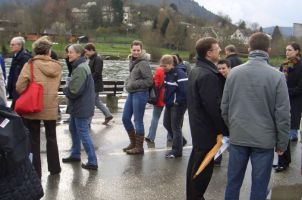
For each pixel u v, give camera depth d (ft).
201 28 204.33
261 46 14.76
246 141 14.71
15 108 18.95
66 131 30.12
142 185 20.03
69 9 266.98
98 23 296.92
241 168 15.26
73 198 18.21
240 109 14.76
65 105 40.81
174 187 19.90
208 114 15.56
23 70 19.21
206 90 15.34
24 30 215.51
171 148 26.78
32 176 11.20
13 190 10.85
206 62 15.83
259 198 14.94
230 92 15.06
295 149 27.68
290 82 26.71
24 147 10.85
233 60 27.17
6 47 131.64
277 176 22.15
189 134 31.37
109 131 30.94
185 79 23.90
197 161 16.15
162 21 233.35
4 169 10.67
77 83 20.92
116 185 19.92
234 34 180.55
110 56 205.05
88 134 21.86
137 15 317.22
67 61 23.82
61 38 206.18
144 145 27.50
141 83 24.18
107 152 25.50
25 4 250.57
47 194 18.52
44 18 234.17
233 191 15.43
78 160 23.22
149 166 22.98
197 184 16.20
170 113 25.79
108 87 40.88
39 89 19.08
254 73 14.61
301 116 27.81
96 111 39.17
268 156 14.80
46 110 19.57
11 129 10.63
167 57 23.79
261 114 14.58
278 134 14.62
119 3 306.35
